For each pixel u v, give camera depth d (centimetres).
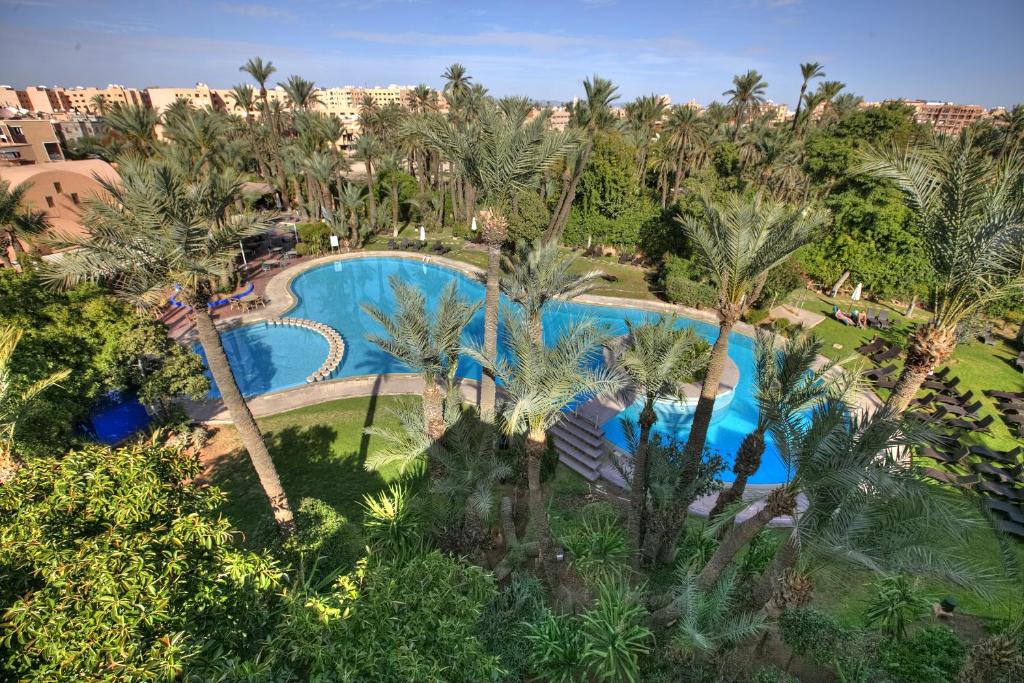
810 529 733
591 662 845
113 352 1405
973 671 755
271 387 2089
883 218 2705
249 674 590
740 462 1023
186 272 884
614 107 3669
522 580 1050
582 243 3969
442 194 4619
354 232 3894
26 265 1755
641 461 1052
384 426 1705
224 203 1005
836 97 5550
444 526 1217
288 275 3319
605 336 1028
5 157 3988
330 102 15338
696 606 819
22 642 505
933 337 807
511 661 888
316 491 1386
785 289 2608
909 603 962
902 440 667
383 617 702
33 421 1122
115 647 508
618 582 1070
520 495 1402
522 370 935
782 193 3441
